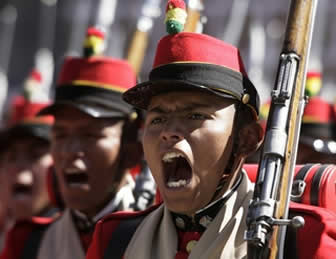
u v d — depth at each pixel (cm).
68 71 1084
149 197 1016
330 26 1892
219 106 725
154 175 741
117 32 1984
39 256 1105
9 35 2723
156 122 740
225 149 729
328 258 695
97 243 807
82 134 1052
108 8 1237
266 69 1986
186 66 729
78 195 1053
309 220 714
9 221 1634
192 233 759
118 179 1062
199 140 718
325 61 1883
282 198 683
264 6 1988
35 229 1139
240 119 743
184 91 723
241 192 753
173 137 719
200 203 735
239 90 734
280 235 690
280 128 693
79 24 2309
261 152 697
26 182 1459
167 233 763
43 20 2536
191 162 718
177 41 741
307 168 770
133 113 1069
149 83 727
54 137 1070
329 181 750
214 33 1966
